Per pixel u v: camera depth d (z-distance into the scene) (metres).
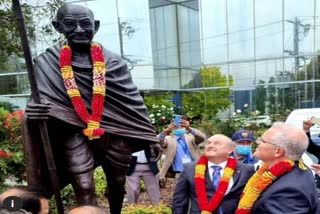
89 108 3.61
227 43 22.97
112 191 3.92
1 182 6.97
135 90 3.87
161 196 9.46
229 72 22.92
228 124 16.70
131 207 7.04
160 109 16.05
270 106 21.66
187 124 8.04
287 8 21.67
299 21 21.45
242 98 22.50
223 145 3.92
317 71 21.03
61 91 3.55
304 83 21.20
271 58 22.02
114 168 3.77
